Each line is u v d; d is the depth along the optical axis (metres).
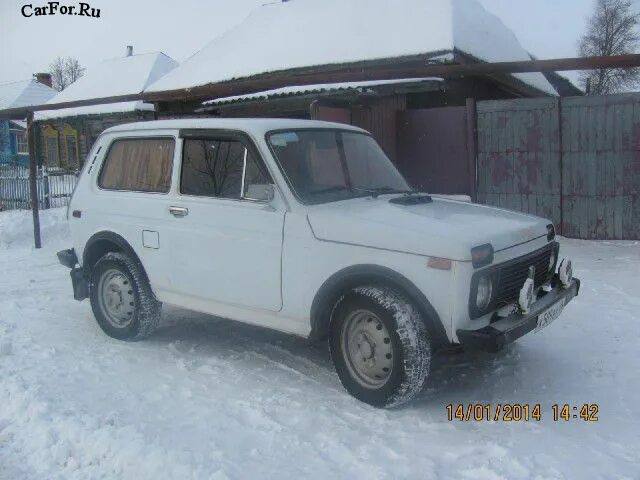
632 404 4.19
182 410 4.17
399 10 13.13
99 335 5.84
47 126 29.88
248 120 4.90
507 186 9.98
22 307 6.83
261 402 4.29
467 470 3.37
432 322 3.91
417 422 3.99
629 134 9.06
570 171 9.48
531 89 14.88
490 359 5.07
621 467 3.37
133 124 5.75
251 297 4.68
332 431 3.87
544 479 3.23
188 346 5.52
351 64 12.05
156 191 5.35
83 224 5.89
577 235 9.52
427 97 12.35
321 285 4.29
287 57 13.28
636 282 7.00
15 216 12.28
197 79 14.34
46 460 3.60
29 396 4.30
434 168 11.00
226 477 3.28
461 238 3.84
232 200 4.76
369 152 5.44
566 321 5.86
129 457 3.49
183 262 5.08
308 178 4.68
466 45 11.73
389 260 4.00
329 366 5.01
